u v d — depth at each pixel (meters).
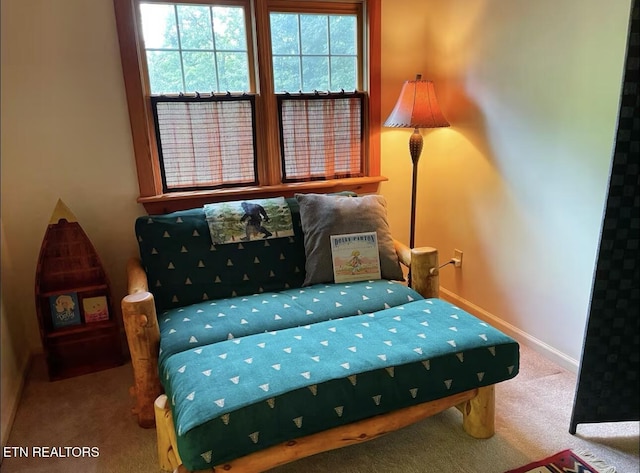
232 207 2.30
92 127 2.32
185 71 2.43
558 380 2.10
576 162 1.97
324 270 2.26
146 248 2.17
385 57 2.71
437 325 1.77
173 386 1.47
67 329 2.29
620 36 1.72
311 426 1.40
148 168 2.43
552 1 1.97
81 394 2.15
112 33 2.24
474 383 1.63
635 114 1.51
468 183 2.62
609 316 1.67
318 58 2.64
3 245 2.25
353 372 1.46
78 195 2.38
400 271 2.35
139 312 1.74
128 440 1.83
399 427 1.58
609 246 1.61
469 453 1.70
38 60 2.18
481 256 2.61
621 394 1.75
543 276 2.22
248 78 2.55
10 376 2.11
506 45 2.24
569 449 1.70
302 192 2.73
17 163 2.26
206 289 2.20
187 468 1.28
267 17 2.46
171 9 2.34
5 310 2.18
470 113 2.54
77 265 2.28
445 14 2.61
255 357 1.55
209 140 2.52
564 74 1.96
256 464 1.37
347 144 2.80
